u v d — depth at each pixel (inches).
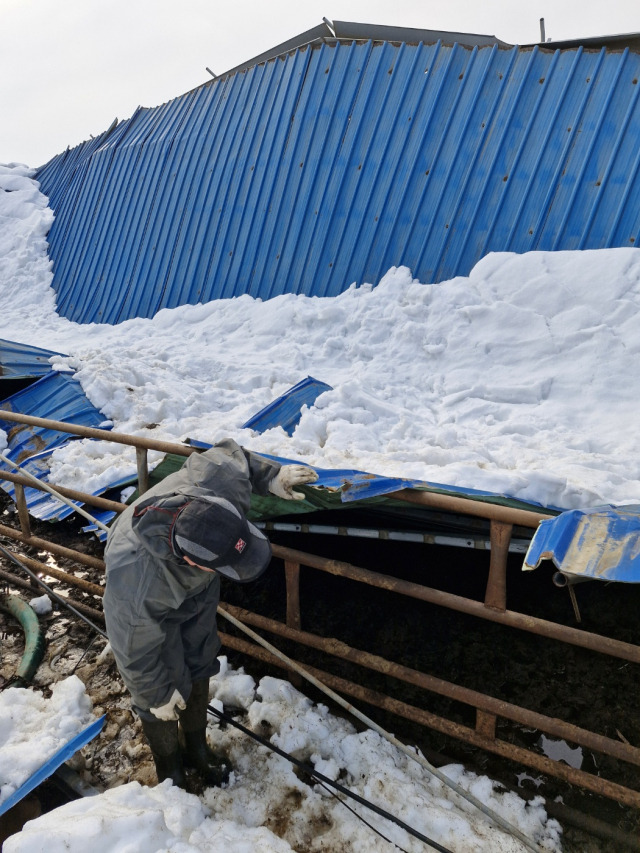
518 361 256.7
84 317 510.6
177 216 453.1
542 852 101.0
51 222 610.9
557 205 287.0
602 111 283.9
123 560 93.7
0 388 296.5
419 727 135.3
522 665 148.6
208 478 99.6
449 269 310.3
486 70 316.5
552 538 95.7
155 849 91.7
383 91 350.9
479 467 168.2
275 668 150.2
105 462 212.8
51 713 130.7
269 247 385.7
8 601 171.6
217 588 110.3
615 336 243.6
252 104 422.6
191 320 395.9
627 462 185.8
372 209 341.4
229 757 123.5
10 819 110.7
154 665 98.2
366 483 112.4
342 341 304.8
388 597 170.7
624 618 155.6
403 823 107.0
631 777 122.0
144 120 547.8
